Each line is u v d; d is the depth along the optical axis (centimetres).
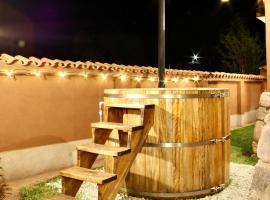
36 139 822
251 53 2522
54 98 867
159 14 756
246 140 1182
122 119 617
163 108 592
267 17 856
